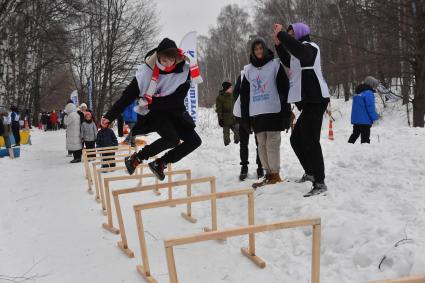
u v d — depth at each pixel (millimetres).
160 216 5562
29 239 4918
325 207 4465
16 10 20375
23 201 6746
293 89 4914
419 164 5426
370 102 8742
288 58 5223
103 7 23781
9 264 4168
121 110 4250
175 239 2582
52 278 3824
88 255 4348
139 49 25375
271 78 5535
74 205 6402
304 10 29859
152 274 3781
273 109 5566
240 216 5082
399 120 20172
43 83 41125
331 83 19047
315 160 4895
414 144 7031
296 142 5414
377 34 15719
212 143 10344
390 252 3281
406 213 3986
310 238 4039
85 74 28703
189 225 5105
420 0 13859
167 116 4234
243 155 6562
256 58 5594
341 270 3395
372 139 9508
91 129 11188
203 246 4359
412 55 14695
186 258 4102
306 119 4906
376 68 16219
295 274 3520
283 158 7668
